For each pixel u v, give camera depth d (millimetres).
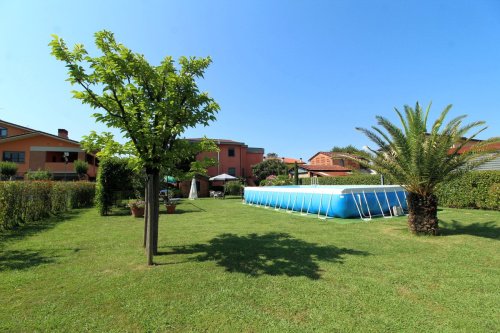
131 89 5316
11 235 8156
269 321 3115
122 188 14609
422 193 7969
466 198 13992
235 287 4082
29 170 27844
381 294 3811
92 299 3701
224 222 10938
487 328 2963
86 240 7426
